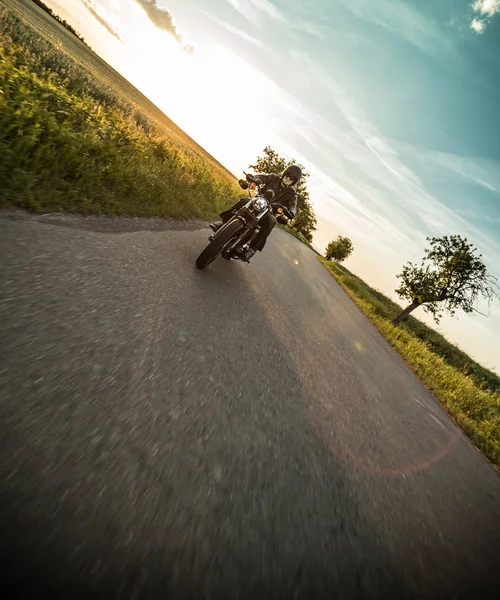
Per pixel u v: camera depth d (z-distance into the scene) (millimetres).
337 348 4973
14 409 1318
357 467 2311
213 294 3693
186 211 6438
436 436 3891
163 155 9234
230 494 1515
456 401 6934
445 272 17547
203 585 1104
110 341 2031
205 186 9797
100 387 1664
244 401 2270
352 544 1627
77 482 1192
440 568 1779
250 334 3363
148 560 1085
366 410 3404
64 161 4152
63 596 893
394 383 5160
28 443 1226
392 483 2354
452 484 2869
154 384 1909
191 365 2293
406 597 1487
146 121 22391
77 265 2613
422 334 24078
